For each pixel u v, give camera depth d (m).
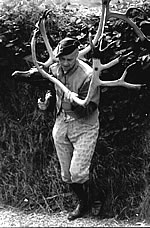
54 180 5.36
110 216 5.08
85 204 5.07
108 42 5.09
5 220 5.05
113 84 4.33
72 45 4.33
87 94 4.36
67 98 4.44
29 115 5.52
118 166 5.21
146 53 5.02
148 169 5.11
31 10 5.53
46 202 5.32
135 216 5.04
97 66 4.27
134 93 5.11
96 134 4.65
